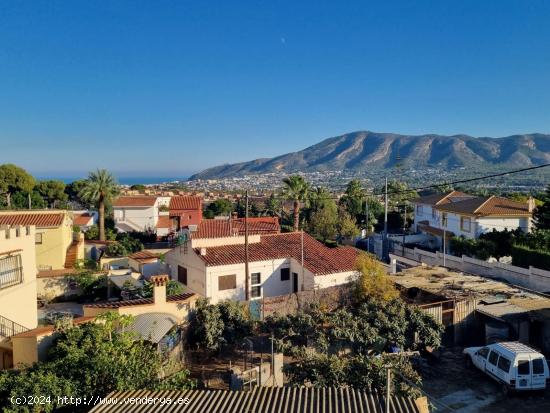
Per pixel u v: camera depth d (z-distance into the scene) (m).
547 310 20.53
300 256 29.98
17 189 67.56
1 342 16.75
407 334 19.61
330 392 10.80
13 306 19.17
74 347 14.05
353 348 19.08
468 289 24.50
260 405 10.05
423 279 27.00
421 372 18.17
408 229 63.94
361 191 70.94
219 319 20.12
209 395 10.91
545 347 20.16
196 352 19.48
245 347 20.55
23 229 20.02
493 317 21.02
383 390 12.16
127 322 16.88
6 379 12.12
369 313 19.84
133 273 32.22
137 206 61.25
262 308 22.84
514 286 25.75
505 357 16.58
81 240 42.03
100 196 51.03
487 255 35.69
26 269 20.17
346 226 57.06
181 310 20.06
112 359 12.93
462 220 44.41
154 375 13.49
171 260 32.22
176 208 62.53
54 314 24.34
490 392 16.66
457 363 19.39
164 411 10.08
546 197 39.12
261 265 29.11
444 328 19.81
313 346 19.02
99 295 30.27
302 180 57.84
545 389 16.61
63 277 30.19
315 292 24.22
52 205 72.62
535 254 30.62
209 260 27.86
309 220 62.00
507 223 42.53
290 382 15.15
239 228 36.91
